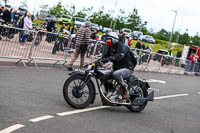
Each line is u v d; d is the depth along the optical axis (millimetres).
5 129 4625
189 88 13641
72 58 12211
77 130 5141
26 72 9969
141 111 7477
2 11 18797
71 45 12984
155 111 7703
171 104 8969
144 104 7430
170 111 7984
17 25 20969
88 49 13531
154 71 18781
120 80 6762
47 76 9992
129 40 19688
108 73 6711
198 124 7035
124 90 6883
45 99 6945
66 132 4953
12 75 9039
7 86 7555
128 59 6988
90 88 6613
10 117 5246
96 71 6660
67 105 6723
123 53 6711
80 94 6469
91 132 5160
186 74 21828
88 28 12109
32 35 11195
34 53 11438
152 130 5914
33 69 10805
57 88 8430
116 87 6879
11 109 5711
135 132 5582
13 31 10578
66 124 5367
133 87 7188
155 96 9930
